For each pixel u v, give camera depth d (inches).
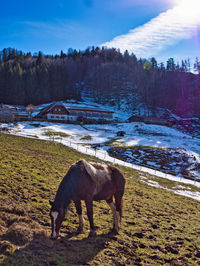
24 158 940.0
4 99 4589.1
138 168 1424.7
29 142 1569.9
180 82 6515.8
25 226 313.7
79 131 2625.5
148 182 1073.5
